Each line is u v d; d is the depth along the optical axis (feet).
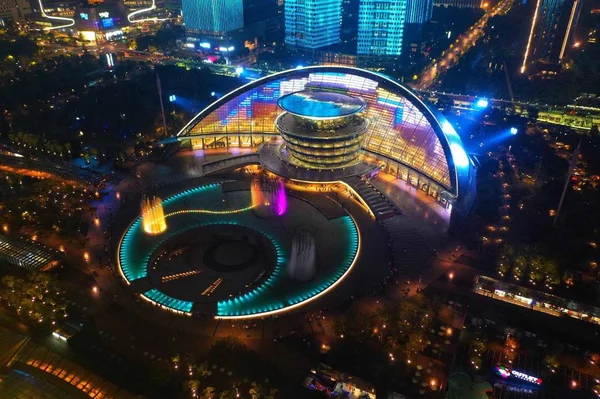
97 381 277.44
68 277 384.27
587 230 442.09
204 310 352.28
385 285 378.12
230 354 310.45
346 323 325.01
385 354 314.55
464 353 315.99
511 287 366.63
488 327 335.88
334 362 309.42
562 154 603.26
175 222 461.78
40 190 498.28
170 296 374.02
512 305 357.20
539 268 377.09
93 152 586.04
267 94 619.67
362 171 542.16
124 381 293.02
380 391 290.15
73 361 306.14
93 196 508.53
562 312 347.36
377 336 325.01
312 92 581.94
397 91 560.61
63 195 494.18
